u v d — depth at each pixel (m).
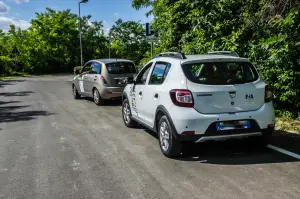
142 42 52.06
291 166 4.86
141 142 6.48
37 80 27.64
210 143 6.13
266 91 5.30
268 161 5.11
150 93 6.03
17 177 4.73
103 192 4.14
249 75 5.35
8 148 6.26
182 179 4.48
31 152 5.96
